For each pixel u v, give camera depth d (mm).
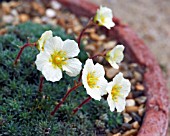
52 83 260
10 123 234
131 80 291
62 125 241
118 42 315
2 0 358
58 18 344
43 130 232
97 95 209
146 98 276
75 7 344
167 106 264
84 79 205
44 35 214
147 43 400
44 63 206
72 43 211
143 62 296
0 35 291
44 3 355
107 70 293
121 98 219
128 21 417
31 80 258
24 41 291
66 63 212
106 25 249
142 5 439
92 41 321
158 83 279
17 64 253
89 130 250
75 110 244
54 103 247
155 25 417
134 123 262
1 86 250
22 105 242
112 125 259
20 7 353
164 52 394
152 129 246
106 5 431
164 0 444
